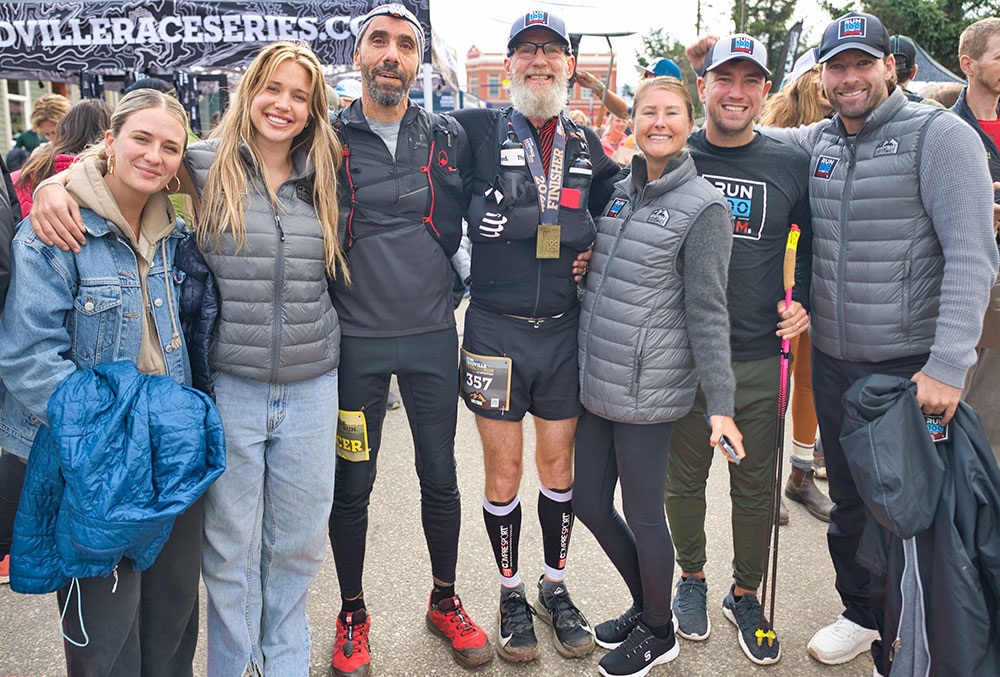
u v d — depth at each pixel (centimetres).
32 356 165
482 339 248
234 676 211
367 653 244
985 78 283
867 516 225
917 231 225
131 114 169
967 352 207
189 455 170
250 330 197
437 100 1254
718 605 287
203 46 465
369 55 217
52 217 164
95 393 165
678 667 250
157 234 184
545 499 260
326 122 206
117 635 177
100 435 161
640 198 227
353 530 239
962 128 215
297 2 461
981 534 201
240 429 202
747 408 259
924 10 1717
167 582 192
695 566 278
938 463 203
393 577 303
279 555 217
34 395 166
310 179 206
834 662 251
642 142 217
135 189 172
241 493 205
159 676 197
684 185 221
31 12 463
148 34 464
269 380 202
